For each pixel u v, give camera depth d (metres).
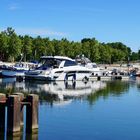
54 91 54.81
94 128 27.39
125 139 24.52
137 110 36.84
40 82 71.50
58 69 74.56
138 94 53.88
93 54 175.38
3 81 70.19
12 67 77.75
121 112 35.28
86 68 81.19
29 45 140.12
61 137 24.06
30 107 22.61
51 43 149.50
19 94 22.41
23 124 23.97
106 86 70.06
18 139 22.00
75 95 49.75
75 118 30.97
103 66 150.12
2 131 22.48
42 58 76.50
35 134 22.89
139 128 27.92
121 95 51.84
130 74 117.56
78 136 24.64
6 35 132.75
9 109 21.75
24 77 73.69
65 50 155.12
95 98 46.50
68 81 76.69
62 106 37.59
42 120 29.41
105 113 34.34
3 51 130.12
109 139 24.34
